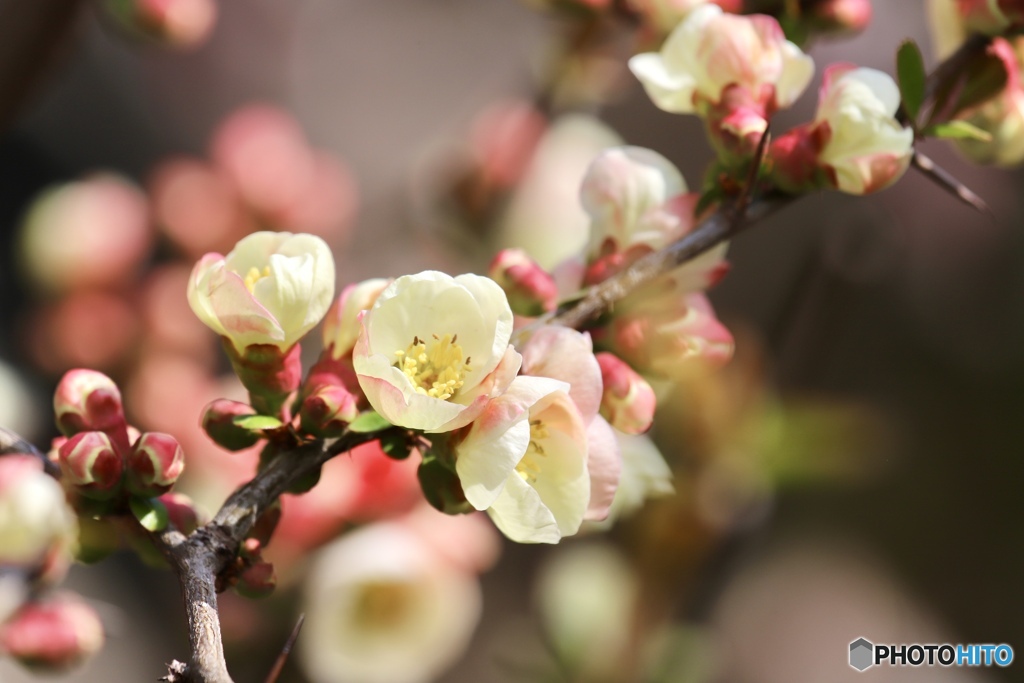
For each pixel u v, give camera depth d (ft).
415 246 4.33
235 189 3.80
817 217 6.91
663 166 2.59
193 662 2.27
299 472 2.39
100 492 2.39
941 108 2.61
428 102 7.39
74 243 3.70
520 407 2.34
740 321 6.64
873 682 6.53
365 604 3.01
